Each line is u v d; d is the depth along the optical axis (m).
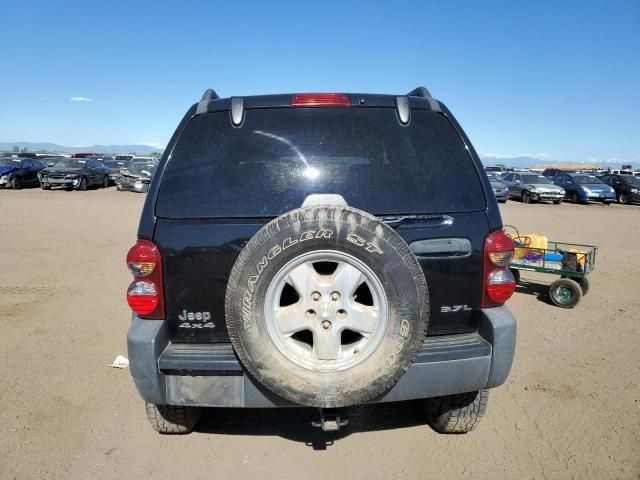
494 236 2.64
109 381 3.96
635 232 13.30
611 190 24.67
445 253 2.60
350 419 3.46
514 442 3.15
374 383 2.35
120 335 5.00
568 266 6.21
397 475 2.85
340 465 2.94
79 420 3.39
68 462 2.93
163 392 2.52
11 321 5.36
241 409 3.61
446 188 2.68
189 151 2.71
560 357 4.48
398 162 2.71
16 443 3.10
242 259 2.30
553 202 24.73
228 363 2.46
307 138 2.73
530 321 5.60
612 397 3.71
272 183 2.63
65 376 4.04
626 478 2.80
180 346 2.60
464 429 3.19
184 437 3.22
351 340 2.58
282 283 2.34
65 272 7.62
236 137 2.73
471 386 2.61
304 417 3.49
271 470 2.89
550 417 3.44
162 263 2.54
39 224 12.64
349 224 2.28
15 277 7.26
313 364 2.38
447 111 2.90
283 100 2.82
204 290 2.55
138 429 3.30
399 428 3.35
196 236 2.53
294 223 2.28
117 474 2.84
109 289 6.71
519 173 26.69
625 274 8.02
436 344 2.61
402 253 2.30
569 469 2.88
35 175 26.44
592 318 5.70
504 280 2.65
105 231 11.74
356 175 2.66
